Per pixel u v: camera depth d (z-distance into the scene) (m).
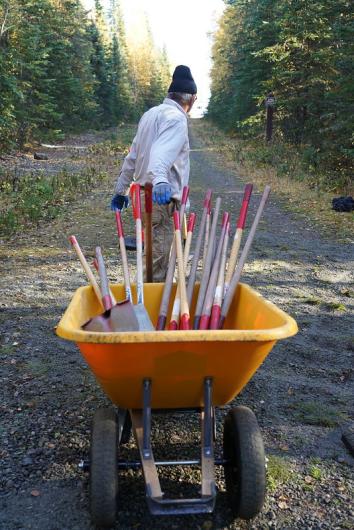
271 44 29.48
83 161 23.80
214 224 3.46
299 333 5.27
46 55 29.88
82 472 3.19
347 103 16.30
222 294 3.22
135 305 3.09
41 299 6.29
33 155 26.05
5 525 2.76
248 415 2.76
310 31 23.97
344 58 15.91
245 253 3.28
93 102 51.31
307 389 4.21
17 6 24.83
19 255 8.34
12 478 3.12
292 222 10.88
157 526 2.75
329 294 6.49
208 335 2.35
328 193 14.07
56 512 2.86
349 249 8.73
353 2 16.62
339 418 3.79
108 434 2.65
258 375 4.43
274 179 16.91
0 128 24.00
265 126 31.47
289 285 6.82
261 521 2.79
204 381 2.64
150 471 2.55
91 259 8.09
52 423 3.72
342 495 3.00
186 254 3.66
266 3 29.17
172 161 3.69
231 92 44.16
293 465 3.27
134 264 7.80
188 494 2.97
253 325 3.08
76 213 11.77
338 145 16.59
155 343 2.37
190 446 3.43
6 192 13.60
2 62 22.92
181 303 3.05
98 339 2.31
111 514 2.57
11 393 4.13
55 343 5.05
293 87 26.05
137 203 3.73
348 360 4.72
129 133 46.09
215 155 27.70
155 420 3.72
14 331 5.32
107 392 2.78
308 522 2.79
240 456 2.61
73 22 46.25
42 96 31.00
